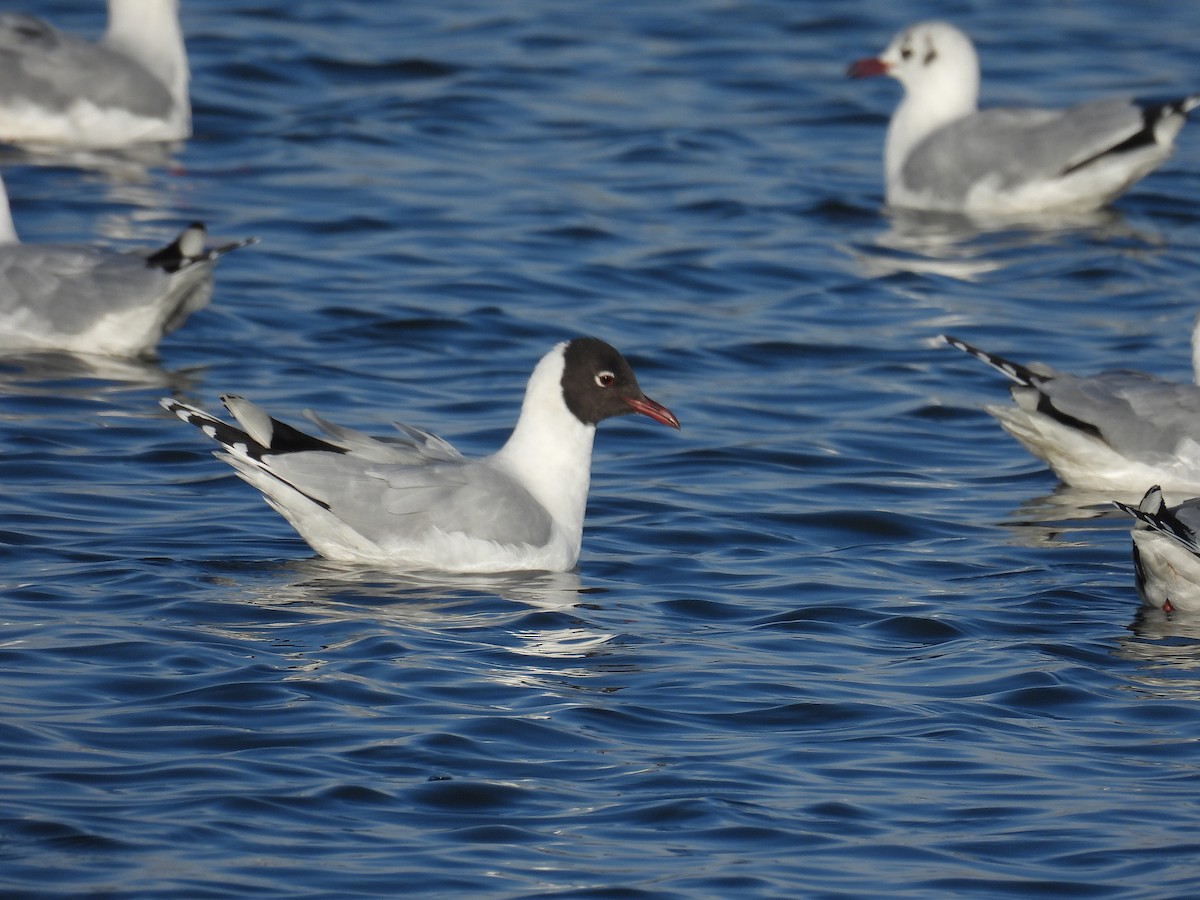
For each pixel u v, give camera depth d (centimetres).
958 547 1421
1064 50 3086
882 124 2753
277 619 1198
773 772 998
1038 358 1878
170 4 2522
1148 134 2369
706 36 3106
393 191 2331
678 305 2023
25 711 1027
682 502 1502
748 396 1775
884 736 1049
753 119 2728
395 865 880
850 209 2403
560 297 2017
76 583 1246
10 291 1794
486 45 2989
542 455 1377
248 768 972
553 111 2697
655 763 1003
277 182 2348
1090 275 2166
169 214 2194
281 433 1342
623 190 2391
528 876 876
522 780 976
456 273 2061
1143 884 881
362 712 1049
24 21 2494
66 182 2294
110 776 956
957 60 2477
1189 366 1852
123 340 1791
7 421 1591
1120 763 1020
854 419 1728
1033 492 1579
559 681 1112
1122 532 1470
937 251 2255
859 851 911
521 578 1324
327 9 3148
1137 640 1215
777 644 1196
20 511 1388
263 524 1405
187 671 1096
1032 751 1034
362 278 2033
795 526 1459
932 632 1226
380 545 1323
